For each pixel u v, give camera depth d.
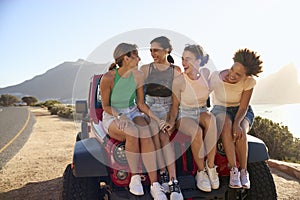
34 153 9.47
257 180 3.76
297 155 8.55
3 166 7.84
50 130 15.80
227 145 3.37
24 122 22.48
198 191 3.22
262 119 9.55
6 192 5.71
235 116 3.57
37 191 5.66
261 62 3.48
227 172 3.49
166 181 3.20
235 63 3.46
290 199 4.86
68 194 3.50
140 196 3.09
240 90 3.59
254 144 3.64
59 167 7.44
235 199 3.67
